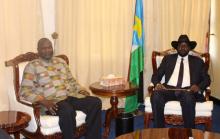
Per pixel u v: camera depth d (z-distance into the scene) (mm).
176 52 4199
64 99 3514
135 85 3928
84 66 4785
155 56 4215
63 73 3648
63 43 4656
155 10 5109
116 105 3723
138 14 4707
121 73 5004
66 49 4680
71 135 3219
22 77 3447
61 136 3252
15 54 4176
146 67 5168
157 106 3672
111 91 3639
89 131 3506
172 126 4152
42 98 3285
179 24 5188
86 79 4812
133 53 4695
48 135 3172
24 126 2912
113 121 4461
